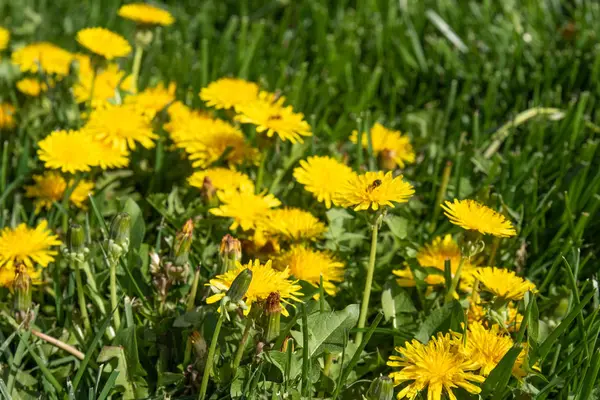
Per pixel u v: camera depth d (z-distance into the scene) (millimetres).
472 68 1281
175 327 930
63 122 1115
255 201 985
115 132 1027
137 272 962
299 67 1304
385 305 943
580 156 1113
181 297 955
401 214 1043
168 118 1108
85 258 910
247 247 979
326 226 1039
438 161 1090
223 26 1432
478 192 1050
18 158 1091
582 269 1027
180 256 925
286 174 1078
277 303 867
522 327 875
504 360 865
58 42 1321
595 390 906
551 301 969
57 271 951
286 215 987
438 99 1279
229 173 1024
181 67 1255
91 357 921
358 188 895
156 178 1071
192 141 1053
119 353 900
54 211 1036
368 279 913
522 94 1246
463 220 899
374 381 854
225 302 851
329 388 905
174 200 1029
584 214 1011
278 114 1011
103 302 955
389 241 1016
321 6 1371
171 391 916
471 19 1372
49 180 1034
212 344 867
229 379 895
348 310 899
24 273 901
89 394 883
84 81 1126
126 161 1021
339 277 954
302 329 878
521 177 1067
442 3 1381
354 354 894
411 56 1320
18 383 909
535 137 1148
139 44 1165
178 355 928
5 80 1186
